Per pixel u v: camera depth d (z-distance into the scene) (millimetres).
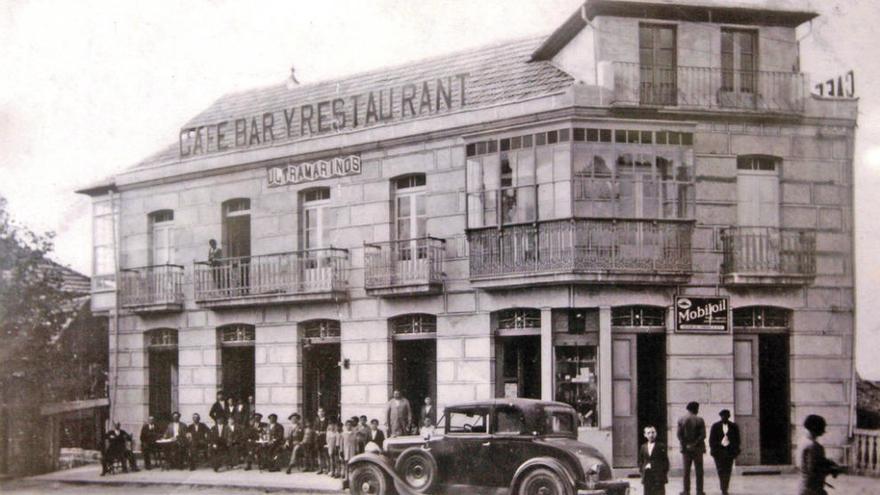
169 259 26656
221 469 22984
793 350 20734
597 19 20672
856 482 19156
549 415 15852
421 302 22250
